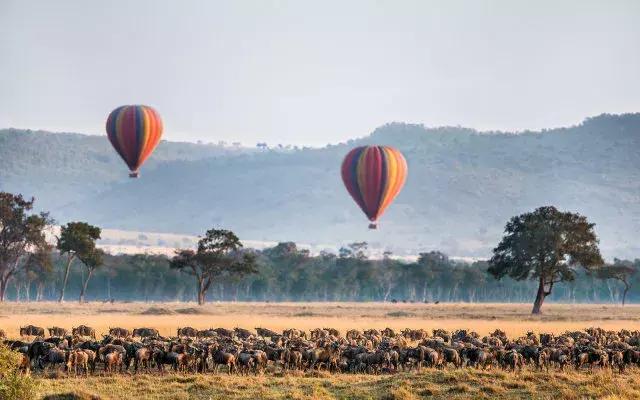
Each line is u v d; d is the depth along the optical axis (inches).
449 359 6387.8
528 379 5669.3
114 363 5959.6
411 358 6373.0
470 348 6471.5
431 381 5590.6
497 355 6378.0
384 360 6190.9
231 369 6107.3
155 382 5585.6
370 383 5600.4
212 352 6186.0
